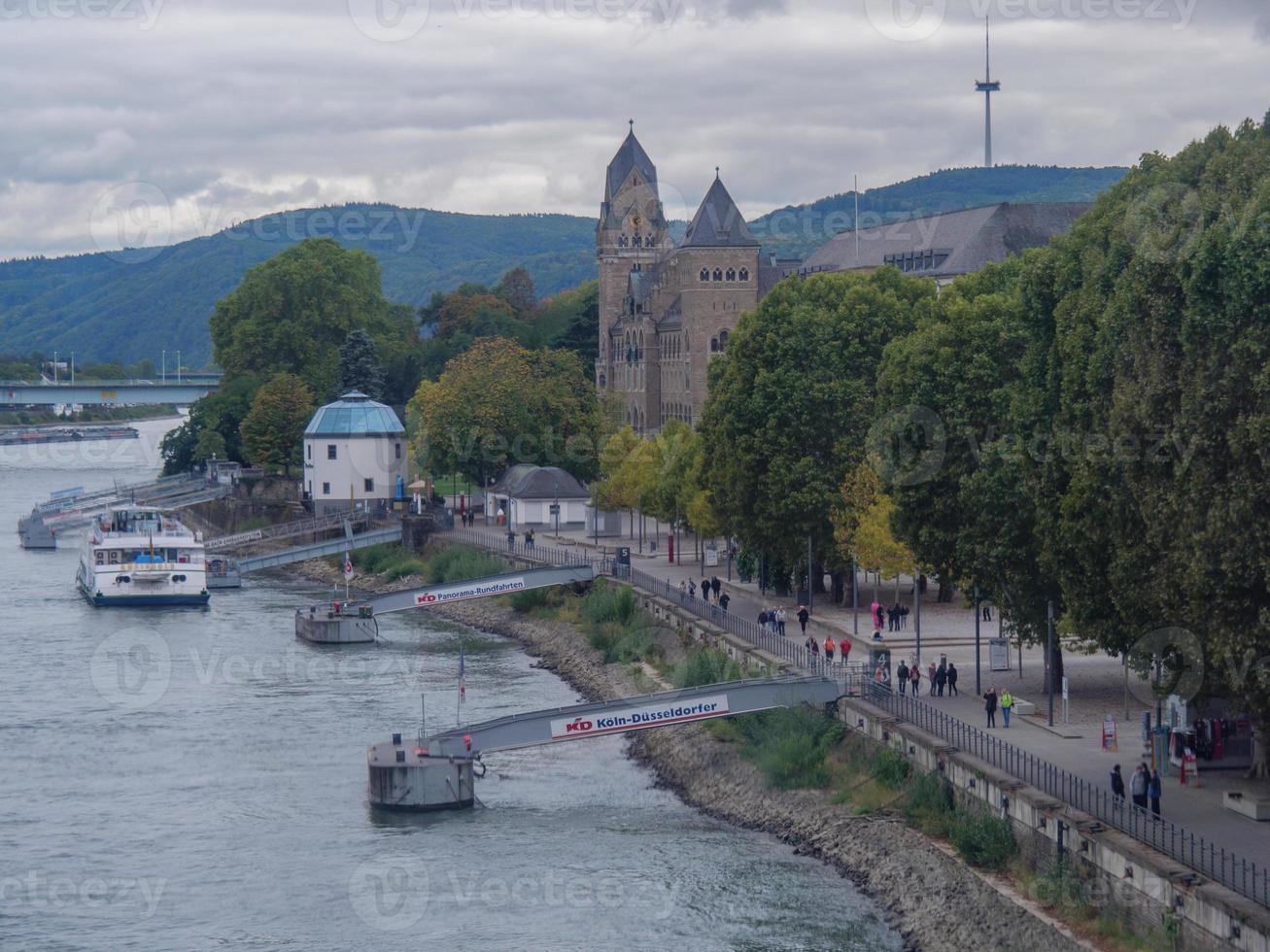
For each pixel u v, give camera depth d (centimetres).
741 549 15150
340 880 8156
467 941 7338
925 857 7875
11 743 10988
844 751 9469
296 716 11844
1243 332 6781
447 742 9606
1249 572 6681
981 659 11050
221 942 7381
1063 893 7012
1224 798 7319
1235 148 7544
